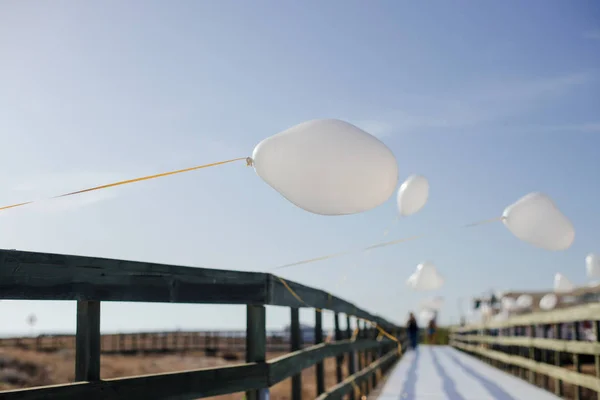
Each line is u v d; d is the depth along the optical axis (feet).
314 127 7.96
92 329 7.20
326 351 17.49
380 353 35.09
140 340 106.42
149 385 8.00
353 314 23.79
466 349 64.59
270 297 11.66
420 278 19.84
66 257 6.88
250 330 11.25
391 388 28.78
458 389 28.04
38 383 66.03
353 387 21.54
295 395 13.94
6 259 6.30
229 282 10.23
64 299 6.81
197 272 9.27
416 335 69.10
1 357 73.67
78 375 7.13
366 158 7.84
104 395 7.22
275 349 97.60
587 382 20.43
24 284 6.42
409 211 14.78
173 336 109.40
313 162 7.78
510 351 38.17
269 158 8.00
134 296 7.82
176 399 8.52
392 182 8.11
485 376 34.88
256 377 10.90
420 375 35.60
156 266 8.34
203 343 109.50
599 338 19.86
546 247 11.46
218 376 9.69
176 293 8.70
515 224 11.32
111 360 86.22
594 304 19.85
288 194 8.14
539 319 28.78
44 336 96.78
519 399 24.38
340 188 7.86
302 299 14.89
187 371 8.88
